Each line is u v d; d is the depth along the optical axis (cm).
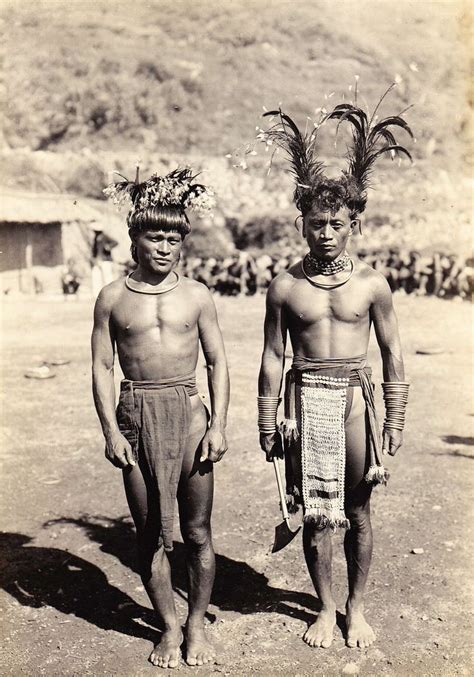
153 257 323
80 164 2750
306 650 361
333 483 344
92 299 2053
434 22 2817
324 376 344
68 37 3219
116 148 3128
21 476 632
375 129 352
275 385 358
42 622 394
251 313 1650
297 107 2962
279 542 360
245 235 2395
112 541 501
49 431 770
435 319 1488
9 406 877
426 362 1092
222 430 336
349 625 369
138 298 329
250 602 412
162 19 3422
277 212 2441
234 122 3086
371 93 2786
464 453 668
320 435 344
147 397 329
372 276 344
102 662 354
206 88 3117
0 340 1355
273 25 3191
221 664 350
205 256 2342
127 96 3209
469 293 1788
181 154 2950
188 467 336
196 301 335
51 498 581
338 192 330
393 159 352
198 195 328
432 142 2575
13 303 1950
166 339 328
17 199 2298
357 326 343
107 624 393
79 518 541
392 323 349
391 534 494
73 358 1179
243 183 2562
